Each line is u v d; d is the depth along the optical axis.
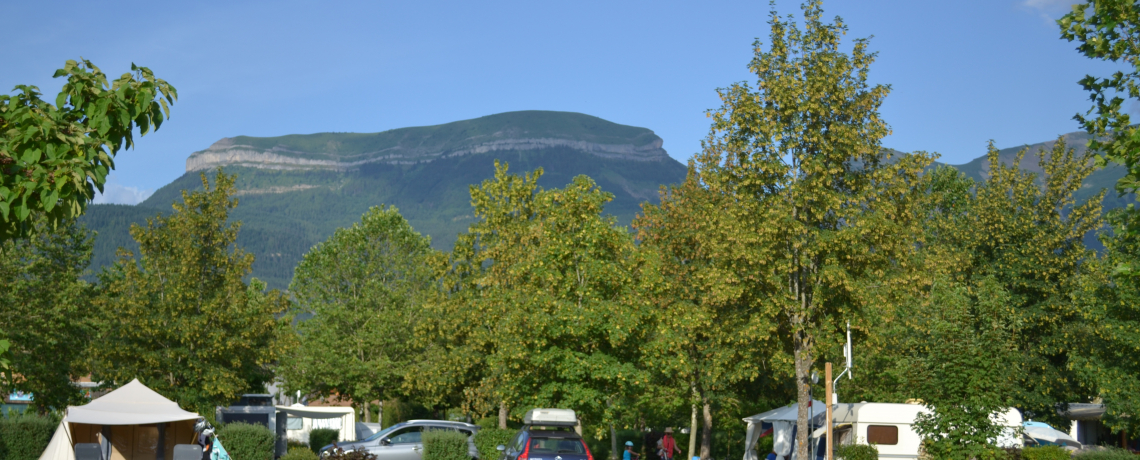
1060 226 36.25
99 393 36.66
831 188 25.06
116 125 8.21
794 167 24.92
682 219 32.62
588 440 42.06
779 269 24.34
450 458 27.38
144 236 32.72
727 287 24.56
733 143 25.08
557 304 25.92
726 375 29.59
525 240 31.48
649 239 33.25
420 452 29.12
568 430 21.25
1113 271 21.55
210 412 31.89
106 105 8.00
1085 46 12.66
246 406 35.53
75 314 30.47
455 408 49.25
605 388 26.88
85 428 26.27
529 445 20.45
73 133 7.71
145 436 27.44
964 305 23.14
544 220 29.30
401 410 54.28
